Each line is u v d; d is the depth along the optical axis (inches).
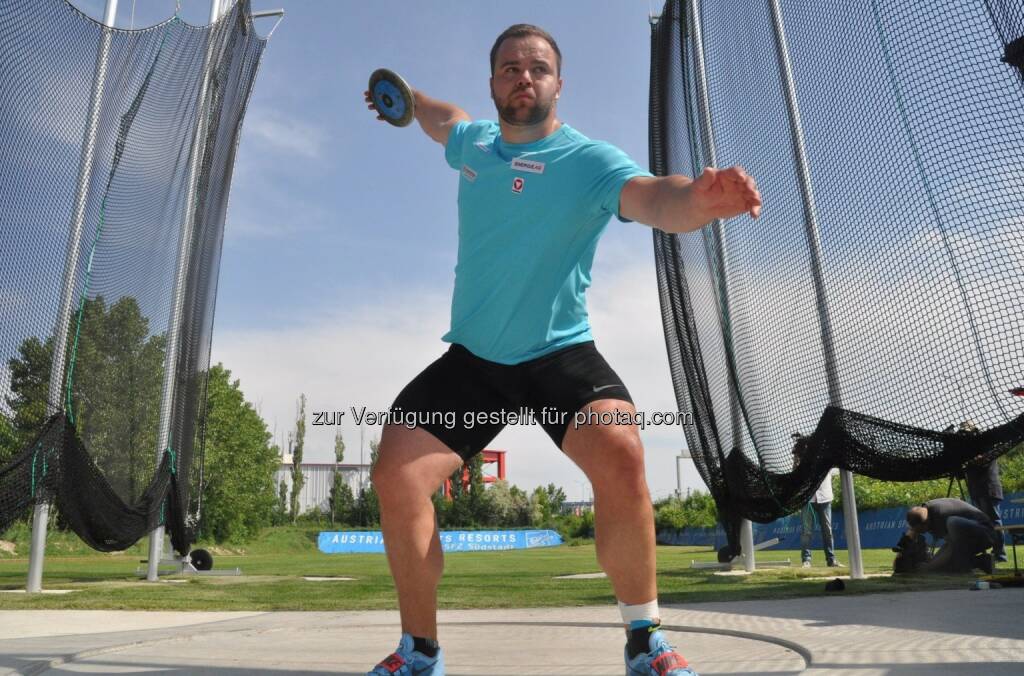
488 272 78.7
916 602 146.0
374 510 1834.4
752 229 189.2
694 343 240.7
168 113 264.8
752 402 189.5
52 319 196.7
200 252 300.8
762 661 85.6
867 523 523.2
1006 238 113.5
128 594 217.5
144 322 251.8
